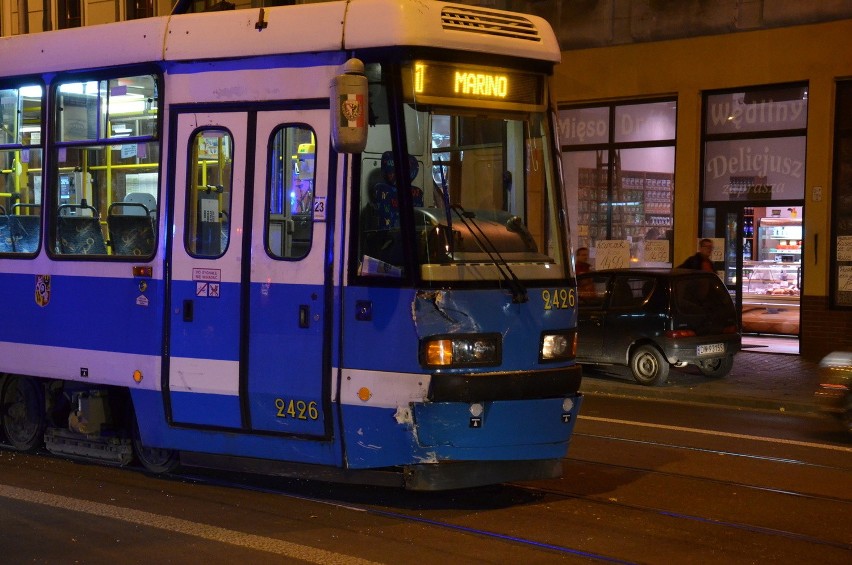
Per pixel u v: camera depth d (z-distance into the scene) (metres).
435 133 7.15
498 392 7.06
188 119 7.92
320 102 7.36
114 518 7.11
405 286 6.99
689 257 16.83
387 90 7.11
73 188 8.71
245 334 7.60
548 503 7.64
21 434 9.42
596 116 19.44
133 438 8.62
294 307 7.40
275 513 7.28
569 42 19.34
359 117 6.78
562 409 7.38
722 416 12.04
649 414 12.11
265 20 7.66
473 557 6.29
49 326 8.77
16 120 9.19
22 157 9.13
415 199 7.05
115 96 8.41
